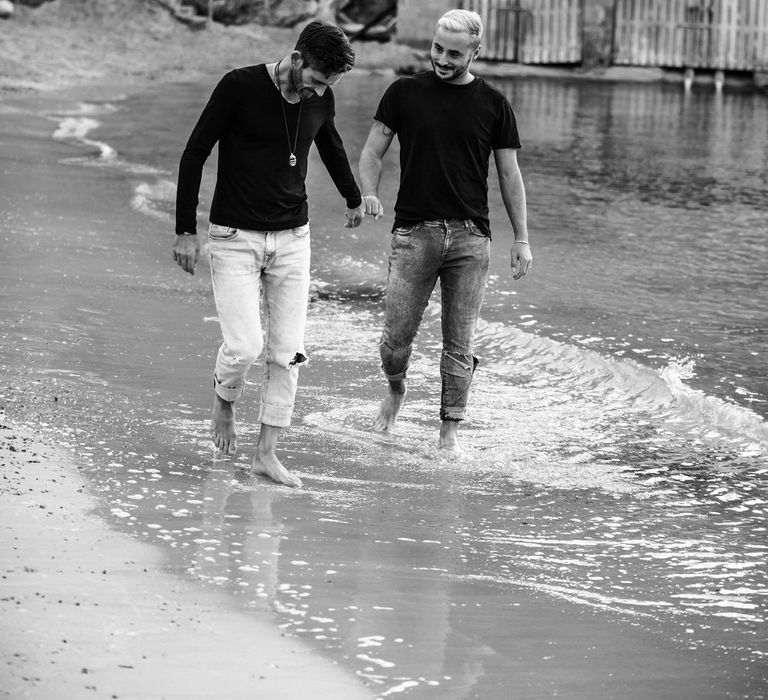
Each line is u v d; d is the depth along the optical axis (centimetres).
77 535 598
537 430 882
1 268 1220
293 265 727
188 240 714
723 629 559
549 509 722
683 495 760
